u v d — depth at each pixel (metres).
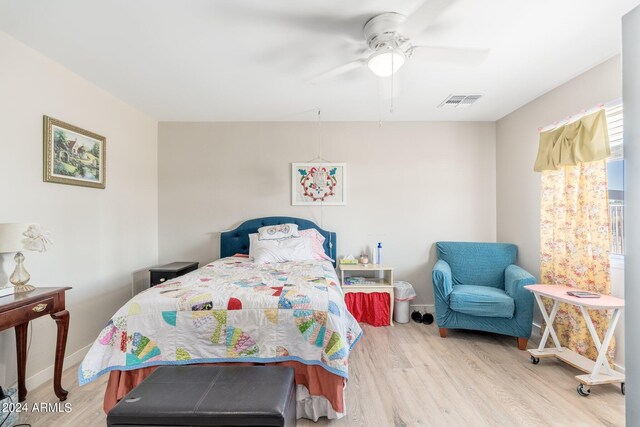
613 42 1.95
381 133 3.53
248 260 3.05
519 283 2.53
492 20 1.73
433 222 3.54
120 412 1.13
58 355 1.82
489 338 2.78
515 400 1.83
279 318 1.63
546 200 2.65
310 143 3.55
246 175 3.56
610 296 2.01
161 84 2.57
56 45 1.98
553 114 2.67
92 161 2.53
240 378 1.35
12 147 1.91
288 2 1.58
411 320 3.30
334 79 2.48
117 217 2.87
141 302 1.67
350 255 3.54
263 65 2.26
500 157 3.45
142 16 1.69
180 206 3.55
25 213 1.99
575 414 1.70
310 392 1.60
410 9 1.64
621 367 2.01
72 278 2.35
